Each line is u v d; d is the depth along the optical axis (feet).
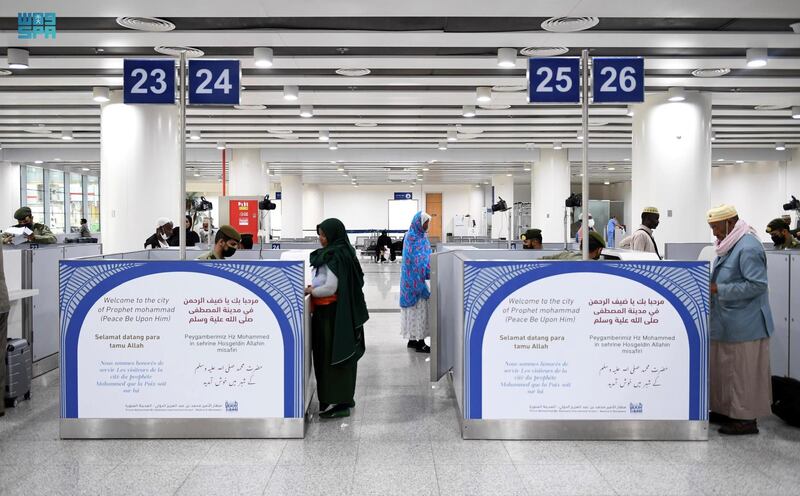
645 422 14.40
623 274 14.23
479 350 14.37
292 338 14.47
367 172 88.53
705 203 35.04
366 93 36.52
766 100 38.01
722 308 14.69
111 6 20.71
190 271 14.38
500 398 14.42
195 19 23.11
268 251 26.17
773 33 24.44
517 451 13.70
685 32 24.38
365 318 16.08
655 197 35.12
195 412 14.52
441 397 18.22
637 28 24.39
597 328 14.30
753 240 14.42
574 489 11.71
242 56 27.99
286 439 14.51
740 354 14.52
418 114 43.83
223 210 50.03
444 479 12.16
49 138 59.00
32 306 20.92
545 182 65.31
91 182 97.14
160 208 33.78
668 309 14.26
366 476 12.30
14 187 72.18
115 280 14.39
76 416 14.52
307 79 32.58
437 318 17.98
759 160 67.56
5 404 17.46
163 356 14.47
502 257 22.13
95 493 11.51
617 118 45.55
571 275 14.24
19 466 12.85
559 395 14.38
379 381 20.12
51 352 22.36
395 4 20.74
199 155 65.62
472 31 24.35
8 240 27.94
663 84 33.50
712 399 15.20
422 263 23.62
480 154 65.31
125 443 14.26
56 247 22.93
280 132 53.31
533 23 23.41
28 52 27.58
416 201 128.36
